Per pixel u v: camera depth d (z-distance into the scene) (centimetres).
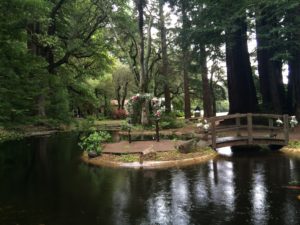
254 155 1394
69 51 3247
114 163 1238
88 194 856
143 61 2517
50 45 2984
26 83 2258
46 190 907
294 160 1257
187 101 4022
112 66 4409
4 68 1970
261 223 629
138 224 641
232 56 2666
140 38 2509
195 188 886
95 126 3497
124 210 724
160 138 1867
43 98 3086
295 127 2084
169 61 4194
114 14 3038
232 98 2681
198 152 1380
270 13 2084
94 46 3447
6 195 866
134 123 2430
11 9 1916
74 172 1138
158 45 4012
